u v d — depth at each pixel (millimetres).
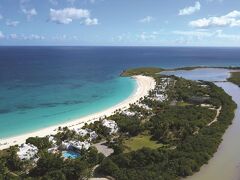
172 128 130000
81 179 85562
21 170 91938
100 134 123312
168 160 97375
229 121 145625
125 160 94312
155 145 114625
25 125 136000
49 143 109312
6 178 82312
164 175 87062
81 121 142750
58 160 90938
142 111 155875
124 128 127625
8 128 131000
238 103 192750
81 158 96062
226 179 90688
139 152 97812
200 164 98250
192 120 140875
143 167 92188
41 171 88812
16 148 101875
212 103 179375
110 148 110625
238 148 114250
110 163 91188
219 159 104562
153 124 133125
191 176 92188
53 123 139875
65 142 110938
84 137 116938
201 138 115375
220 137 123750
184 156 99375
